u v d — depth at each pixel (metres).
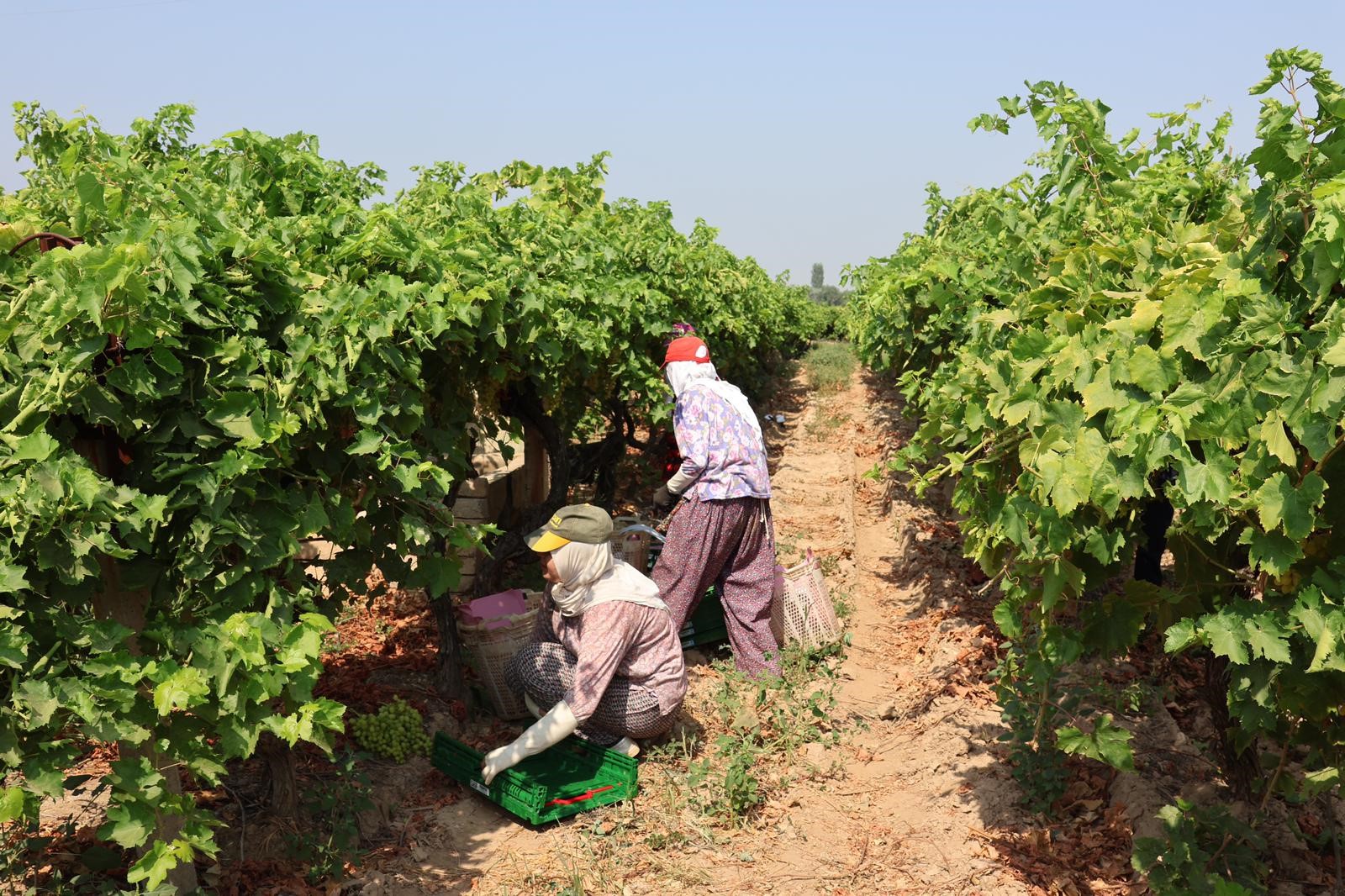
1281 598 2.90
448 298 4.25
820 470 14.06
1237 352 2.67
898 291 8.60
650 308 8.09
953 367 6.12
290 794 4.09
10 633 2.59
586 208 9.36
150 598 3.23
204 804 4.20
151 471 3.16
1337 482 2.84
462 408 5.12
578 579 4.80
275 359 3.37
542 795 4.34
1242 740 3.41
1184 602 3.46
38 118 4.12
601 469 9.49
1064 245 4.71
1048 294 3.87
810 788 4.82
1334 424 2.48
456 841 4.29
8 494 2.59
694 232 12.16
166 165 4.07
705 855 4.21
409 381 4.01
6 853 3.52
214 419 3.16
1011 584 3.79
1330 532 2.94
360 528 3.95
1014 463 3.77
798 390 26.33
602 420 11.74
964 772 4.82
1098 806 4.38
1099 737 3.54
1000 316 4.05
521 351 5.34
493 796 4.47
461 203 5.80
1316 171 2.65
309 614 3.27
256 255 3.36
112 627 2.83
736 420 5.80
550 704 5.03
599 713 4.90
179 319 3.10
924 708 5.67
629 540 6.71
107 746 4.60
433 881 3.97
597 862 4.12
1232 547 3.36
